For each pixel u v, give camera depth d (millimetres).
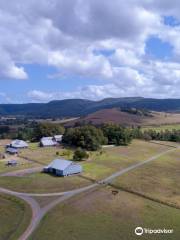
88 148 192250
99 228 82875
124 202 102375
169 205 100625
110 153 184375
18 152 183500
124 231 81500
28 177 129625
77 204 99875
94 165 152875
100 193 110750
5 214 91562
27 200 102688
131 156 179000
